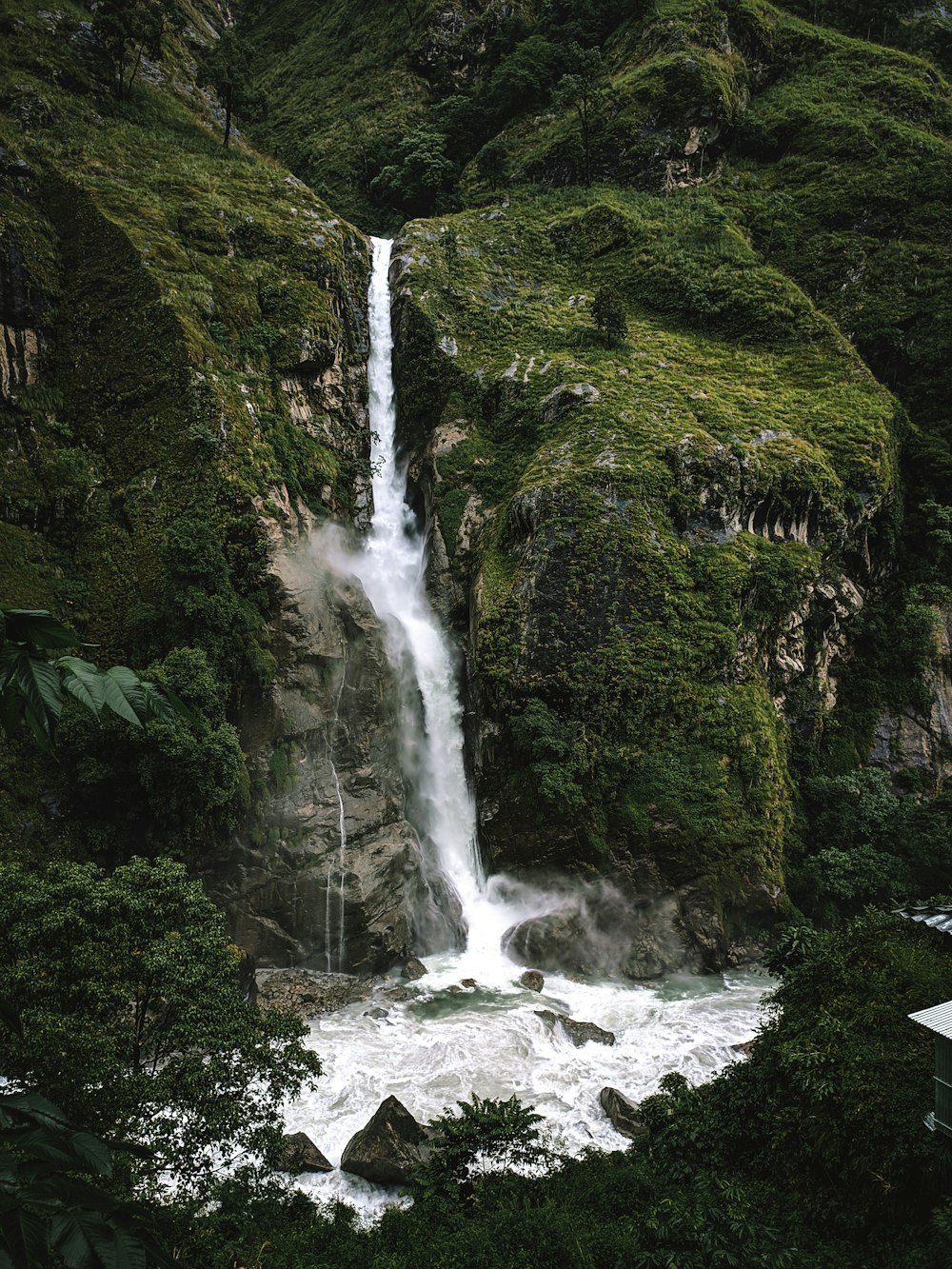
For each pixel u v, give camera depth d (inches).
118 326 1834.4
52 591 1583.4
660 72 2888.8
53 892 762.2
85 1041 641.0
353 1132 974.4
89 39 2642.7
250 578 1569.9
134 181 2155.5
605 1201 720.3
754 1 3206.2
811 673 1825.8
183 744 1280.8
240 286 2022.6
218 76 2706.7
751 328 2299.5
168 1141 677.3
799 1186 706.2
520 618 1660.9
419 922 1487.5
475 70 3528.5
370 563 1996.8
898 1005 792.9
